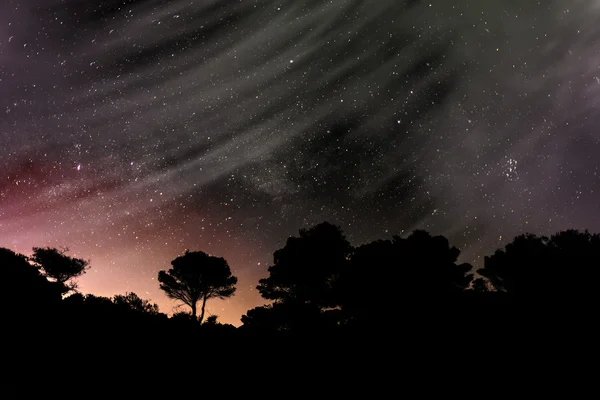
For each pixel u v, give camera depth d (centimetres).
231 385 869
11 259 1323
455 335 1080
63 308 1184
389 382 883
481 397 780
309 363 1031
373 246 1433
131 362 900
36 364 786
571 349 927
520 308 1195
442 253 1389
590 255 1269
